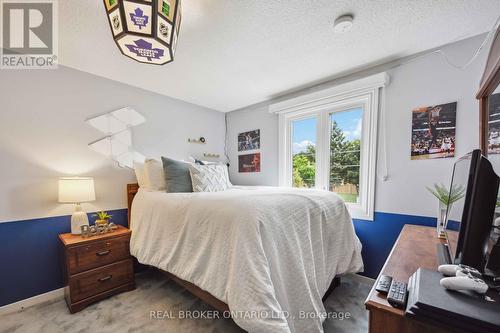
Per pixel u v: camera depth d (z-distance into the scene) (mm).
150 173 2141
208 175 2141
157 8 887
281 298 1038
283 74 2115
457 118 1579
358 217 2070
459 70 1572
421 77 1727
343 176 2273
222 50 1686
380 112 1929
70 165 1964
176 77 2176
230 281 1032
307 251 1295
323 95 2197
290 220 1272
